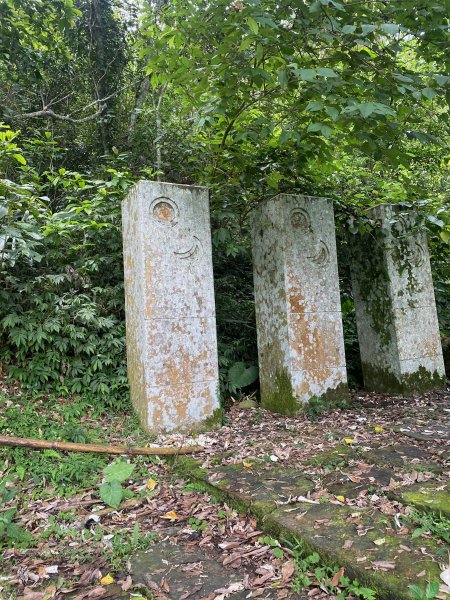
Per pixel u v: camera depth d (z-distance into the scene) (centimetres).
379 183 592
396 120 328
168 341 350
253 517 223
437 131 531
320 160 459
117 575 189
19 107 678
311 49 323
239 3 327
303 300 412
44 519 231
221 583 178
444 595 144
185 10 331
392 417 381
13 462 279
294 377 398
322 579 169
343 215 502
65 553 204
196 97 391
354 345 568
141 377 353
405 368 459
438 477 240
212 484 259
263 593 168
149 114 633
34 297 406
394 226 477
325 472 261
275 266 420
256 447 315
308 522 203
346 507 214
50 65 694
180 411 349
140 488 268
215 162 478
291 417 393
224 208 480
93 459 290
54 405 363
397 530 188
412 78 291
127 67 762
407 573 157
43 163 664
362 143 339
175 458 303
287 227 414
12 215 407
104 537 216
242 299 556
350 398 439
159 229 354
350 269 513
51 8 543
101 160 700
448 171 697
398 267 473
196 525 226
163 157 607
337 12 296
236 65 337
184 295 360
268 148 477
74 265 458
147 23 363
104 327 417
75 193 550
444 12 288
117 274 465
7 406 342
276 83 365
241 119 438
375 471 256
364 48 343
